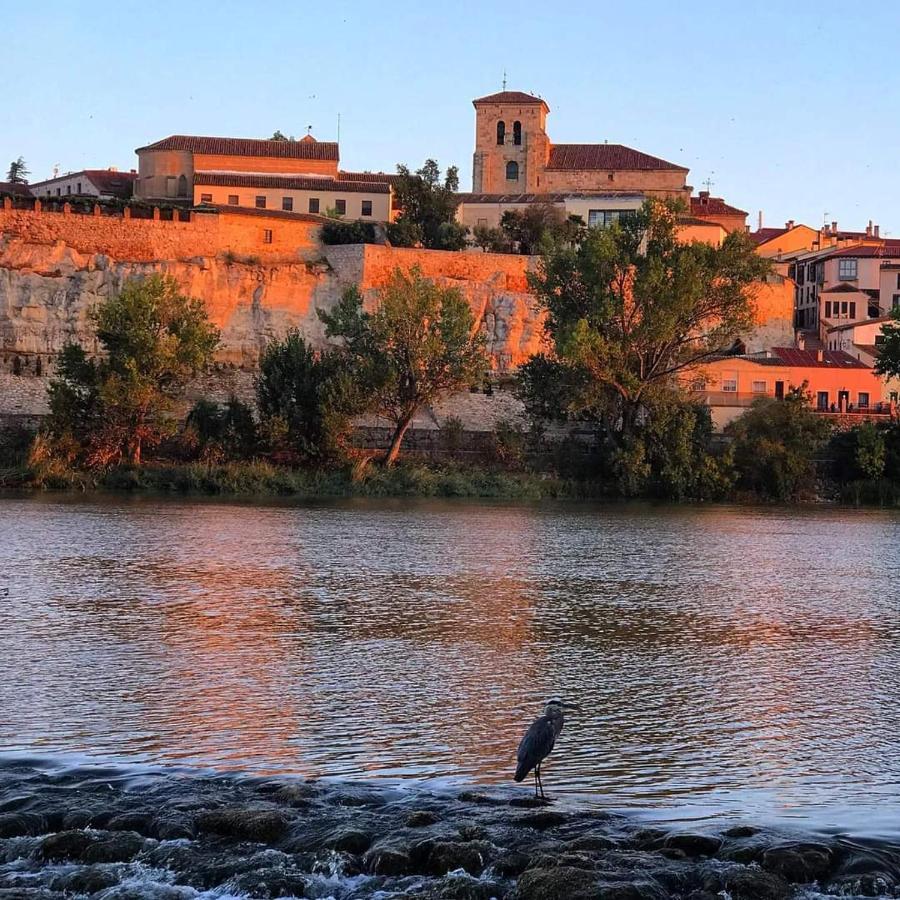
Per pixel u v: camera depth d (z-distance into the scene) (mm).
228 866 17812
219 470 89000
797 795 21469
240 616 37688
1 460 89438
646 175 145500
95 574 45844
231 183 127188
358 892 17156
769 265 94688
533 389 96938
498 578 47844
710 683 29891
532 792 21328
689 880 17344
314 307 113438
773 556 58781
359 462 92562
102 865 17922
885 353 104312
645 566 53188
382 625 36812
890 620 39906
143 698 27156
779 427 97250
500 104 145750
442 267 117000
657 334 91500
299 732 24781
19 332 103688
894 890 17234
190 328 89500
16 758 22609
